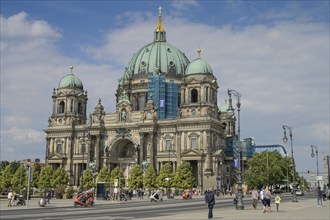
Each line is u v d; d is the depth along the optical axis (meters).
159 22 196.12
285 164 190.50
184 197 113.81
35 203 85.12
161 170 141.00
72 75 180.75
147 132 155.12
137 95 177.75
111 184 123.56
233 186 164.25
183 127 151.00
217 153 146.25
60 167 156.50
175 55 182.75
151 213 54.41
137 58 185.38
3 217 47.19
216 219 42.22
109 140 163.62
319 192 72.12
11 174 156.00
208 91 152.12
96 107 166.12
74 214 52.75
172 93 173.38
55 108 177.00
